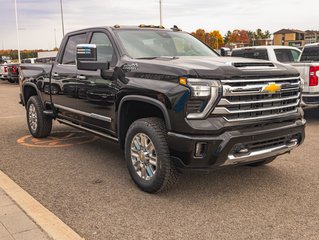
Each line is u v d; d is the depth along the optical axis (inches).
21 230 141.2
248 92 164.7
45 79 275.9
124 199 176.6
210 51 241.6
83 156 250.7
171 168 171.8
